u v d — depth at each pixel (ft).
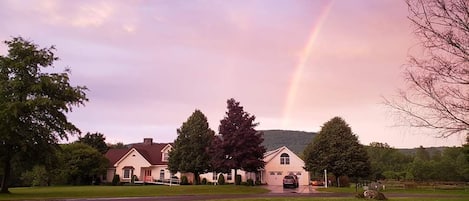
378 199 84.23
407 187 180.45
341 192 134.31
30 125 113.70
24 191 123.95
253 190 139.95
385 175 327.67
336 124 182.80
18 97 111.34
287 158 219.61
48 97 115.24
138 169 225.35
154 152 241.55
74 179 197.57
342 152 177.78
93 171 198.70
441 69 33.68
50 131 116.06
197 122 192.95
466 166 215.10
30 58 112.98
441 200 81.51
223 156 157.69
